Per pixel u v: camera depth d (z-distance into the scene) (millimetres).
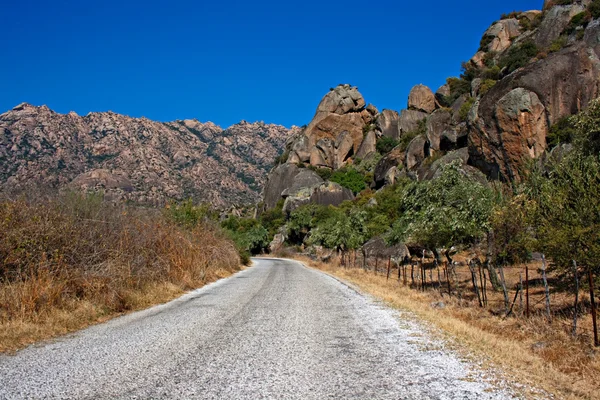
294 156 88750
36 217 9945
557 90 31953
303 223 63094
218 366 5418
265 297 12867
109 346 6477
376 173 65812
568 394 4688
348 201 66188
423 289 15719
